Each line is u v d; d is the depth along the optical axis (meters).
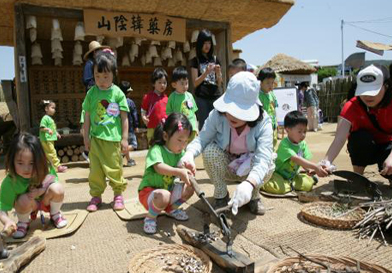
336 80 15.77
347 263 1.84
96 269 1.99
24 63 5.59
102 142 3.09
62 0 5.64
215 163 2.79
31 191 2.43
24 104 5.63
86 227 2.67
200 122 4.63
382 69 3.03
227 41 7.12
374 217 2.41
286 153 3.42
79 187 4.16
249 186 2.29
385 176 3.46
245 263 1.83
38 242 2.23
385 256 2.07
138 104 8.81
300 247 2.21
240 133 2.70
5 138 8.79
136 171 5.21
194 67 4.57
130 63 8.38
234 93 2.43
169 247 2.12
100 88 3.16
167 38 6.62
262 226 2.58
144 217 2.82
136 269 1.85
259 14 6.99
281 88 9.12
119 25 6.18
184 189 2.65
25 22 5.87
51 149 5.47
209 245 2.11
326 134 10.26
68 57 7.93
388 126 3.31
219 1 6.37
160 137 2.64
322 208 2.82
